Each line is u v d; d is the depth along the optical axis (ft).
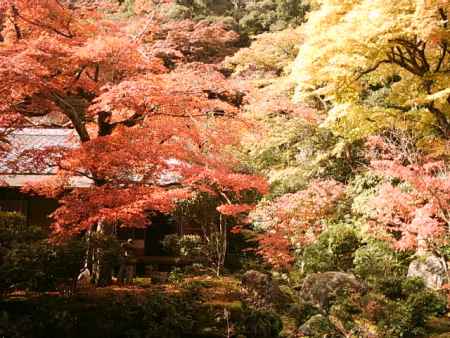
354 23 26.68
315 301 28.43
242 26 66.54
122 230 43.06
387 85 44.88
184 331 22.97
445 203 25.20
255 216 38.63
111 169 23.63
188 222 42.47
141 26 29.32
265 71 53.47
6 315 20.93
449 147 29.45
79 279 26.12
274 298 28.68
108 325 22.30
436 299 26.30
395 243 27.81
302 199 37.52
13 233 25.04
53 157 24.26
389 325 24.31
